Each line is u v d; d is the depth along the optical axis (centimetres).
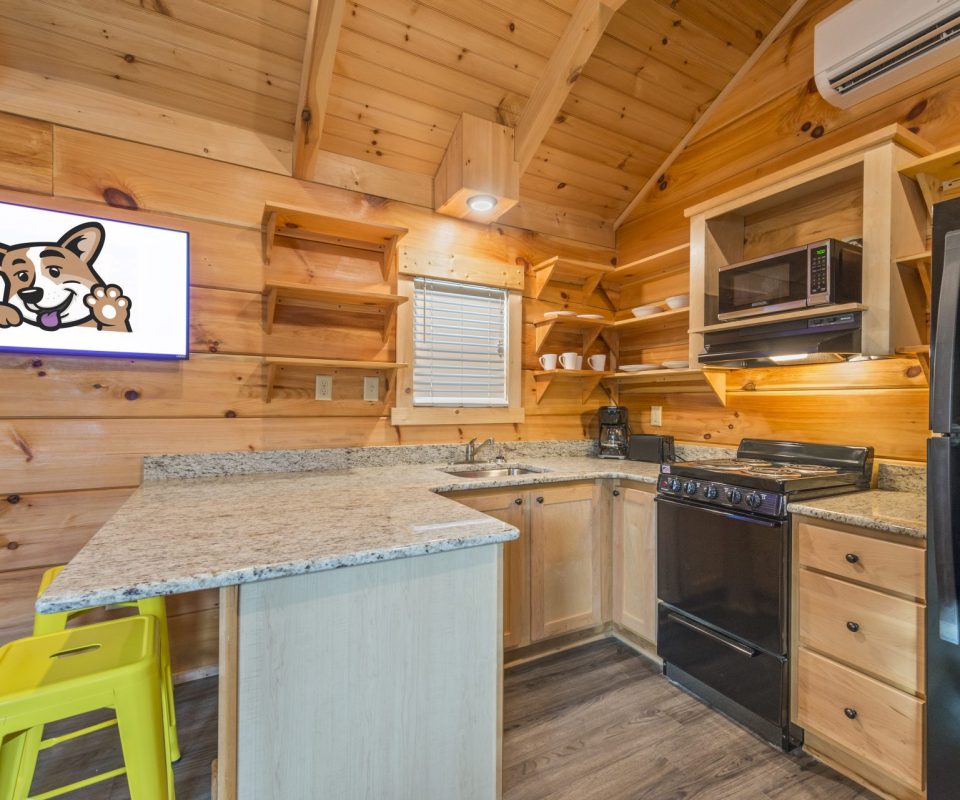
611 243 339
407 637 122
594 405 331
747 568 186
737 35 245
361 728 117
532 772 162
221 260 220
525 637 231
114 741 174
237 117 221
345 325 247
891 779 152
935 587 130
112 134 200
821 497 184
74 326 192
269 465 229
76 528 195
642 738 180
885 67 193
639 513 243
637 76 254
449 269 274
